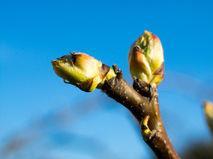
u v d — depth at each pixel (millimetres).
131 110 169
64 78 166
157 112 168
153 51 176
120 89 167
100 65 167
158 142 166
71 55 166
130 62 177
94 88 166
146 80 174
